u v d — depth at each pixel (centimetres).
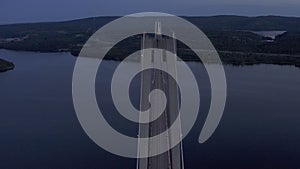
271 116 9906
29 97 12275
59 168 7244
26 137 8719
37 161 7550
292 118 9738
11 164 7456
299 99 11588
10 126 9481
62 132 8962
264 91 12581
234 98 11600
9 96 12494
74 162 7469
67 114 10294
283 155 7669
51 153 7862
